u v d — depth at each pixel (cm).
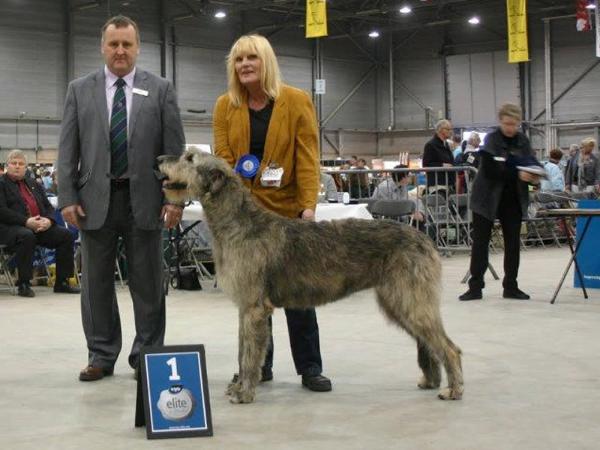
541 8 2627
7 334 685
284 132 482
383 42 3089
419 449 363
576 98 2694
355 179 1441
